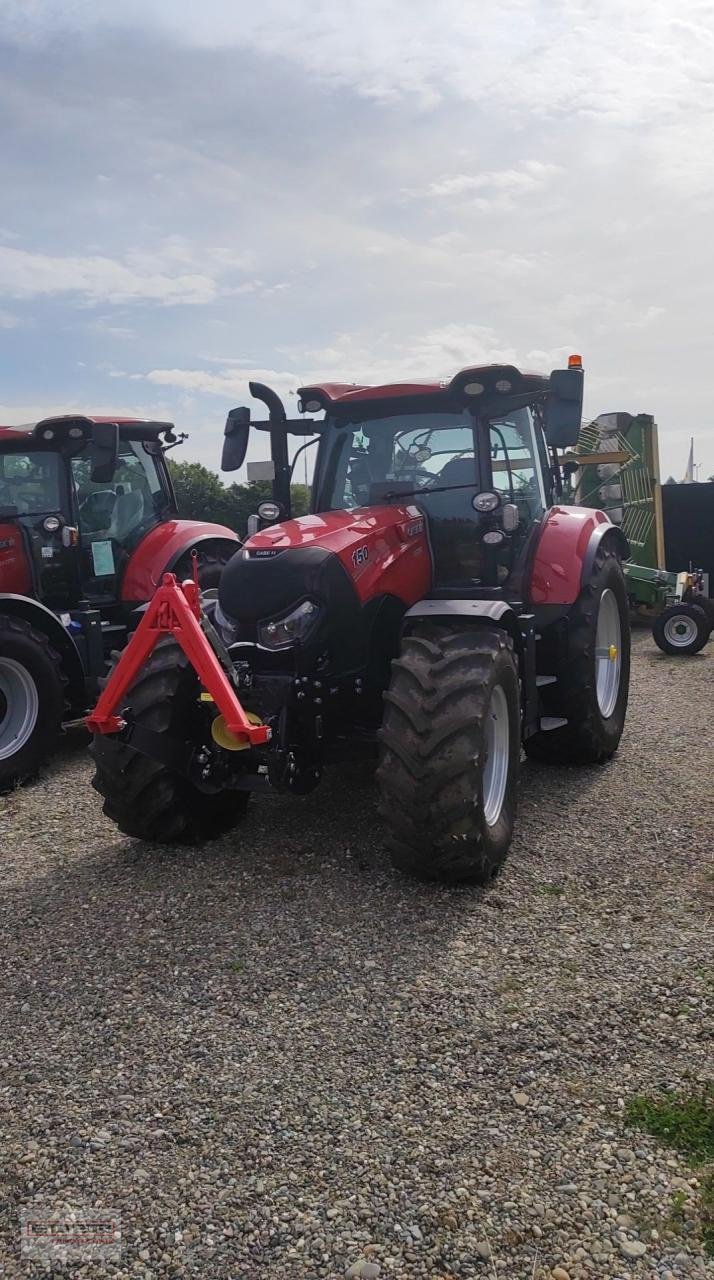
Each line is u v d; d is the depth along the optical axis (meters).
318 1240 1.95
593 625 4.96
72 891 3.77
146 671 3.97
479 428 4.51
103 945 3.29
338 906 3.52
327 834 4.26
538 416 5.23
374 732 4.14
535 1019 2.72
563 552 4.91
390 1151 2.21
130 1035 2.73
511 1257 1.90
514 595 4.61
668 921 3.31
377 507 4.50
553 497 5.43
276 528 4.22
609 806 4.57
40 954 3.24
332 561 3.83
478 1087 2.43
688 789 4.79
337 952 3.16
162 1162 2.20
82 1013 2.86
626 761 5.37
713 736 5.86
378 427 4.73
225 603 3.89
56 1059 2.62
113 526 7.18
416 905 3.51
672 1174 2.10
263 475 4.84
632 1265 1.87
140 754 3.96
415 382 4.60
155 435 7.66
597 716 5.07
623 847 4.03
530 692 4.39
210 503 27.80
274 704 3.70
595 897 3.54
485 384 4.31
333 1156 2.20
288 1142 2.25
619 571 5.55
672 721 6.34
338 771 5.20
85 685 6.06
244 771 3.99
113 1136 2.30
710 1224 1.96
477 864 3.53
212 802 4.18
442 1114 2.33
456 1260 1.90
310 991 2.93
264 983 2.98
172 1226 2.00
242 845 4.17
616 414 10.52
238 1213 2.03
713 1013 2.71
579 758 5.20
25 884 3.88
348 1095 2.42
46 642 5.61
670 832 4.18
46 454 6.73
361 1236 1.96
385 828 3.60
